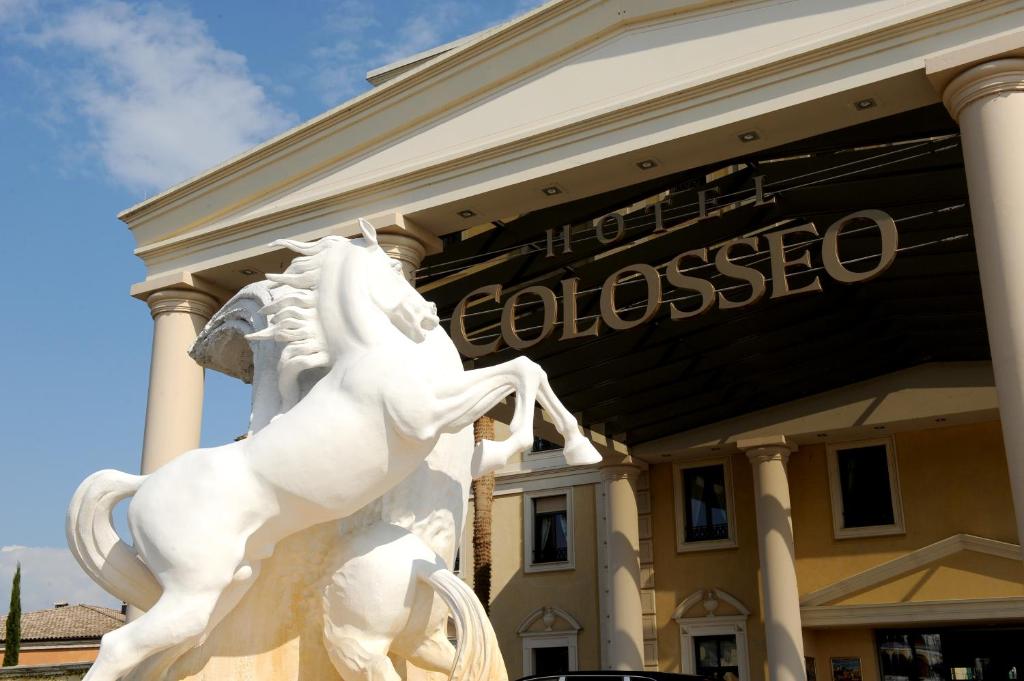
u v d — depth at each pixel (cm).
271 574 408
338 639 396
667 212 1358
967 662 1967
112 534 403
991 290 912
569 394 1780
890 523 2030
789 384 1944
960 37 1009
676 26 1193
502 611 2580
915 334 1803
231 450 389
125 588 402
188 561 370
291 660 405
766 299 1540
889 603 1925
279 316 418
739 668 2128
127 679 387
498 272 1505
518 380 408
